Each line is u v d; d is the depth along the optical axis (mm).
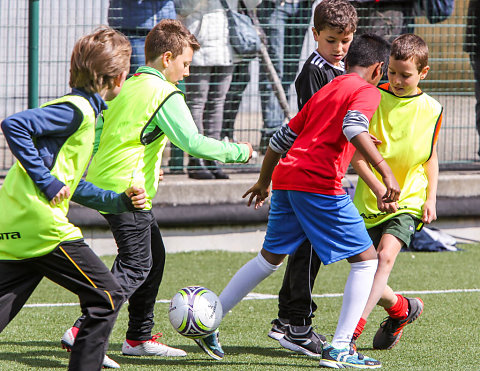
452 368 11609
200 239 22594
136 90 11734
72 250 9547
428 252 22484
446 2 23734
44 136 9328
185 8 21906
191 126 11539
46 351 12562
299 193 11445
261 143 23609
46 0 21703
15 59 22562
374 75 11977
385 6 23328
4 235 9430
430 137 12992
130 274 11633
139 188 9883
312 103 11641
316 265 12344
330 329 14398
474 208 23969
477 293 17562
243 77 23047
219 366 11641
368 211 12969
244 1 22375
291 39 23109
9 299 9570
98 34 9758
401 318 12625
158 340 13539
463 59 25047
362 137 10602
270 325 14664
